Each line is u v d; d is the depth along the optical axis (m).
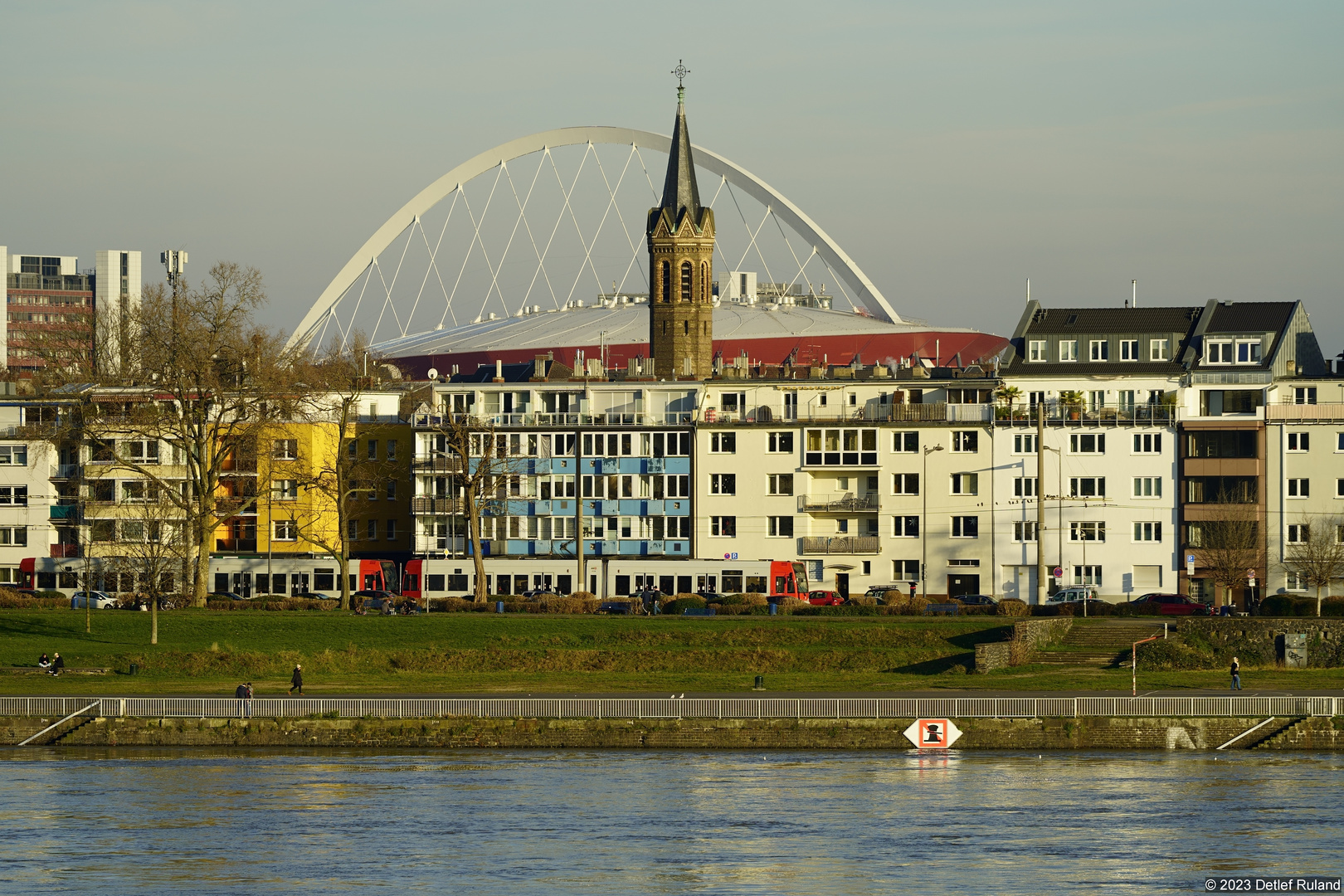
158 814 97.12
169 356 168.25
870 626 139.38
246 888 84.31
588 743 111.06
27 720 113.12
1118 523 173.75
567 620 144.88
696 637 138.88
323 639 142.12
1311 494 169.50
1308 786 100.38
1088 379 181.75
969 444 178.12
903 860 87.81
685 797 99.44
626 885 84.12
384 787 102.25
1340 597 159.00
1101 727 109.00
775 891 82.94
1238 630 130.88
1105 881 84.31
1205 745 108.38
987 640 135.75
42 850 90.31
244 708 112.62
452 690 124.06
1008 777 103.12
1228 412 175.75
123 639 143.75
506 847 90.50
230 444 167.38
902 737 109.56
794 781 102.69
